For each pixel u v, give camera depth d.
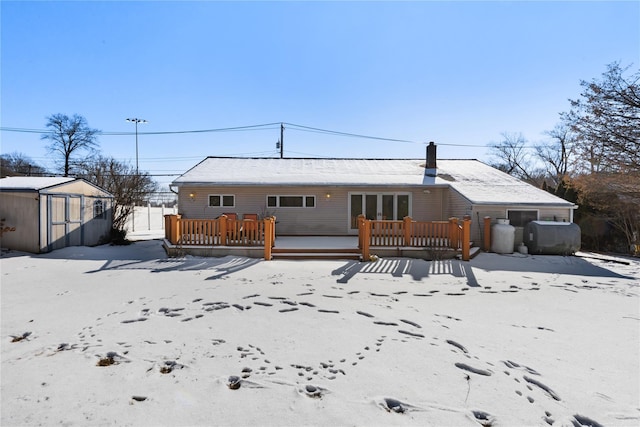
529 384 3.03
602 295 6.13
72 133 31.06
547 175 30.34
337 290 6.21
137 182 19.25
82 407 2.60
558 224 10.68
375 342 3.91
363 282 6.85
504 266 8.77
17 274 7.34
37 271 7.64
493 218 11.36
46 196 10.14
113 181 19.69
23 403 2.64
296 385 2.97
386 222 9.88
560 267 8.85
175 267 8.14
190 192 13.34
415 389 2.93
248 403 2.70
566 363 3.43
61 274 7.34
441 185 12.73
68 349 3.65
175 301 5.40
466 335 4.15
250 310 5.02
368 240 9.20
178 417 2.50
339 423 2.47
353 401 2.75
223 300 5.48
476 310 5.16
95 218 12.20
